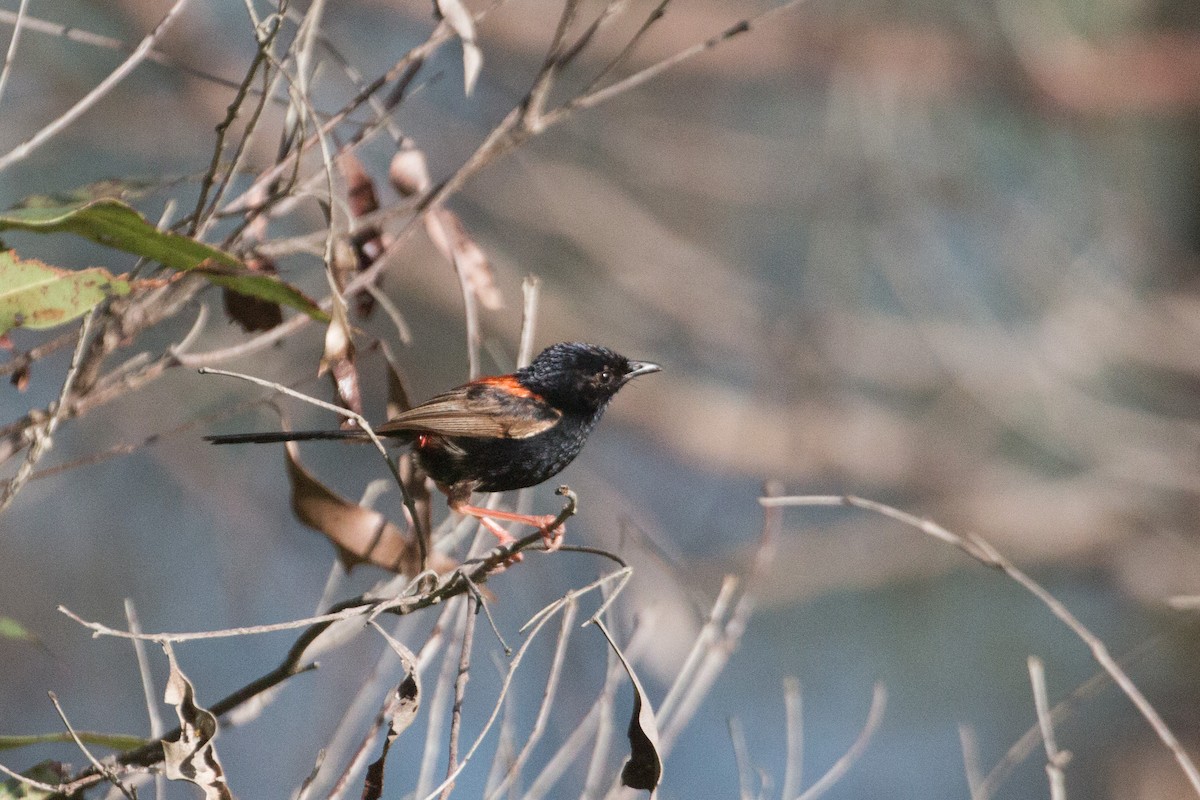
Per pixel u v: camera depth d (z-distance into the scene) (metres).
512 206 16.27
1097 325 15.63
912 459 16.56
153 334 12.48
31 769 5.69
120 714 12.30
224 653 12.56
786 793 6.71
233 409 6.55
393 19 15.42
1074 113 16.36
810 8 16.34
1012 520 16.06
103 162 13.90
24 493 12.43
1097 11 16.38
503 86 16.12
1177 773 13.84
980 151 16.94
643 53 16.30
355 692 11.24
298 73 6.20
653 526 14.56
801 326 16.48
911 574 15.11
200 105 14.10
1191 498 16.27
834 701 14.37
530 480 7.98
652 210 17.33
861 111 16.09
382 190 11.78
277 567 13.10
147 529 12.93
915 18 16.48
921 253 15.87
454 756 5.24
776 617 14.76
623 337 16.77
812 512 16.23
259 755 11.30
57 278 5.52
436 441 7.56
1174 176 16.98
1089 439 15.33
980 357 15.59
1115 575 16.08
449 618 6.78
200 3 14.44
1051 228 16.03
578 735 6.39
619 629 8.72
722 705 13.89
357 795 8.98
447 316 15.38
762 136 17.44
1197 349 15.61
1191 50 16.03
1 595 12.32
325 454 13.57
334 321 5.98
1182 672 14.55
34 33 13.42
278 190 6.80
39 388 11.44
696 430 16.44
